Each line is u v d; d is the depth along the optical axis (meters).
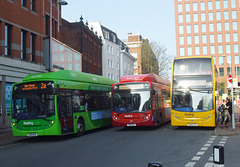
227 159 8.83
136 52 94.12
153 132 17.36
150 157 9.25
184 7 94.62
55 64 31.56
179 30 94.75
